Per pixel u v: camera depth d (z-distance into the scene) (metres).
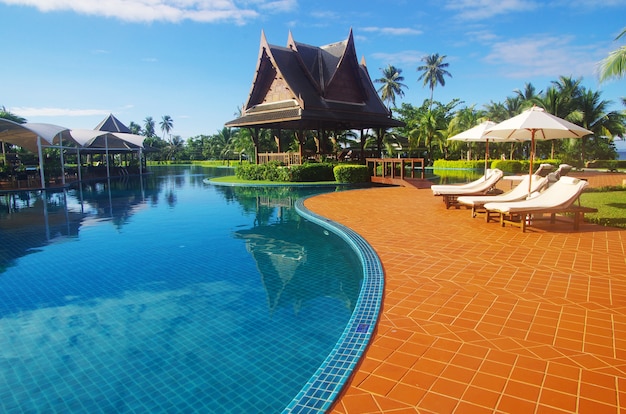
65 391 3.29
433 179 24.33
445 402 2.70
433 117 42.22
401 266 5.84
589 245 6.82
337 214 10.88
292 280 6.02
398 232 8.28
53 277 6.27
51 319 4.71
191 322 4.57
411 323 3.93
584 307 4.21
